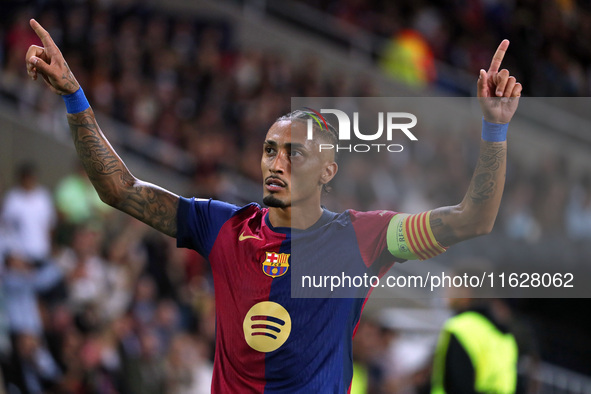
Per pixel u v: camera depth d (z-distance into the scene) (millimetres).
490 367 16484
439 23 53219
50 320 27266
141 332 28250
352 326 10281
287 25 51656
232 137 41344
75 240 29562
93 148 10461
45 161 38438
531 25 54625
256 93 44781
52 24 41969
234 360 10039
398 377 27531
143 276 31203
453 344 16578
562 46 56531
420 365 28312
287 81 46562
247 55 47062
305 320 9922
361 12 52688
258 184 39562
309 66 48375
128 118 40188
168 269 32062
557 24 56656
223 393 10070
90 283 28750
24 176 30594
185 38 46625
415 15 53000
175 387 27469
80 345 26719
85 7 43875
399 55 51188
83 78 40531
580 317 35094
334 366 9945
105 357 26812
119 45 43375
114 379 26688
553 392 32250
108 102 40062
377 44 51750
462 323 16703
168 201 10586
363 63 51344
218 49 48031
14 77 39312
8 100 38844
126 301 29516
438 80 51375
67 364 26359
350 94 48031
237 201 38094
